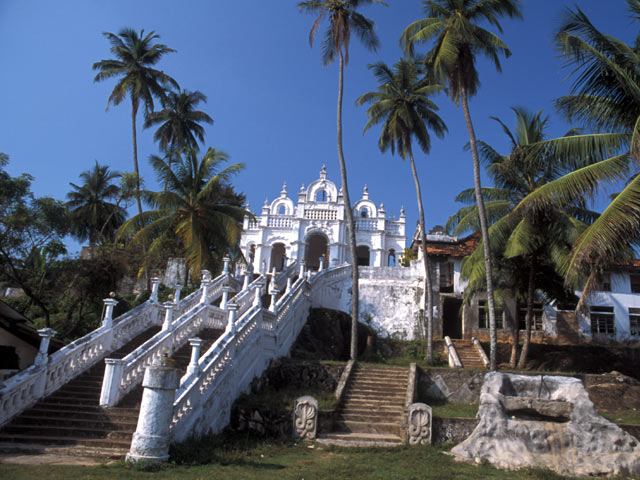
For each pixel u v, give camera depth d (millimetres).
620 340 24781
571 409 10688
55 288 22234
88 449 9227
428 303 21750
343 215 42812
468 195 20906
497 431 10422
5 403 10188
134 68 28781
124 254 23500
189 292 26312
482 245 19344
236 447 10516
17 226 19719
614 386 15656
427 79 22625
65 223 22891
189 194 23625
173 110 31844
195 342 11242
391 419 13469
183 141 31547
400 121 22359
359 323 26625
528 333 19328
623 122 12984
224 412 12227
